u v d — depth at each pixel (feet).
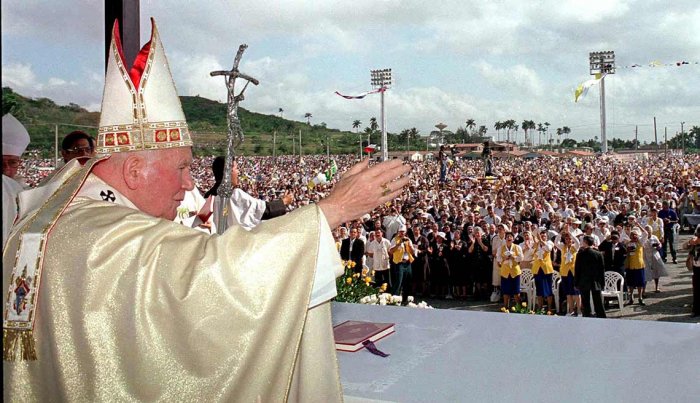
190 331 4.23
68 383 4.18
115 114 5.42
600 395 5.77
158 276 4.30
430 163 263.08
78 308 4.22
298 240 4.60
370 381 6.37
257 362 4.34
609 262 47.83
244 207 14.16
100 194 5.27
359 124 420.77
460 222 72.18
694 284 44.47
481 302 52.85
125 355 4.19
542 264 46.01
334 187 5.00
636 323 8.37
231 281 4.33
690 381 6.05
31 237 4.53
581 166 228.02
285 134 508.12
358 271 53.16
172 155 5.55
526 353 7.14
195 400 4.22
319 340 4.88
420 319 9.05
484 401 5.73
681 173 161.27
